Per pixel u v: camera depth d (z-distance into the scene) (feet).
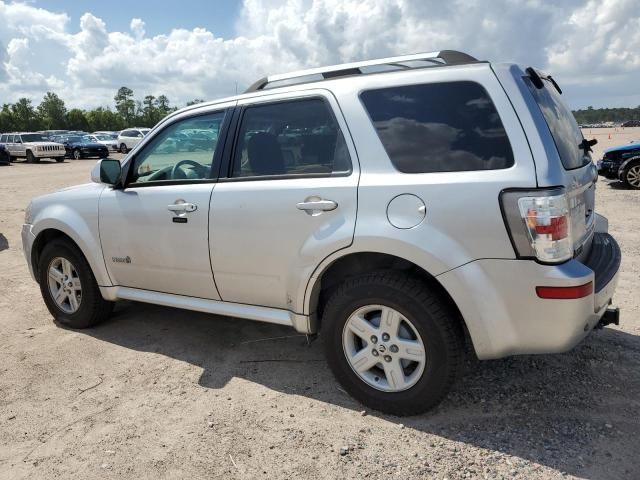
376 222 9.49
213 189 11.64
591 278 8.61
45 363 12.85
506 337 8.92
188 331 14.61
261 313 11.53
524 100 8.86
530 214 8.38
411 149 9.52
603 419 9.77
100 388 11.59
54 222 14.29
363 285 9.84
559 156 8.86
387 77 9.95
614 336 13.23
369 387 10.21
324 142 10.41
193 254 12.02
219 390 11.38
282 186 10.68
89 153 109.40
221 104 11.98
